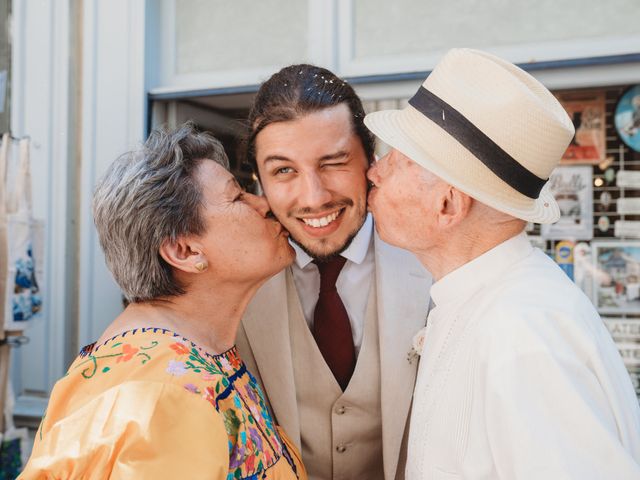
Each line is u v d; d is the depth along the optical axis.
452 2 2.68
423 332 1.42
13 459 2.45
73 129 3.07
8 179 2.37
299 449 1.59
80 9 3.04
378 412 1.63
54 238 3.06
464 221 1.18
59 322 3.06
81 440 0.97
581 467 0.92
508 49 2.60
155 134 1.28
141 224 1.16
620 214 2.66
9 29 3.09
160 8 3.04
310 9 2.83
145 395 0.99
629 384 1.12
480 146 1.12
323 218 1.42
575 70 2.53
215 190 1.25
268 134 1.36
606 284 2.70
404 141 1.18
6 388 2.42
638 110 2.59
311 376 1.62
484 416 1.04
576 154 2.69
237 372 1.25
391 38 2.76
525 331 1.01
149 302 1.22
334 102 1.36
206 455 0.98
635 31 2.48
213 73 2.98
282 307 1.59
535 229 2.76
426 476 1.14
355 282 1.63
